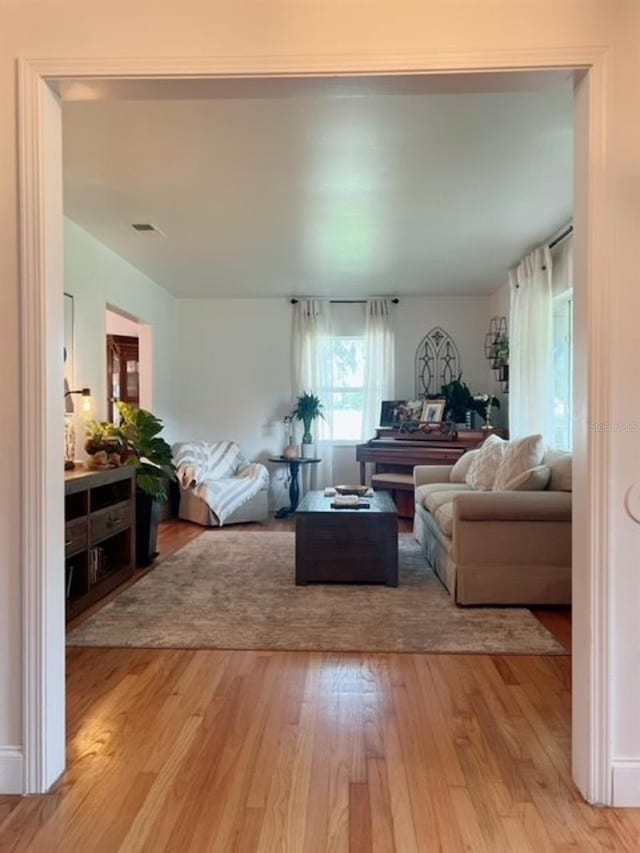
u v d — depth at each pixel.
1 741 1.76
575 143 1.77
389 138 2.96
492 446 4.54
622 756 1.70
